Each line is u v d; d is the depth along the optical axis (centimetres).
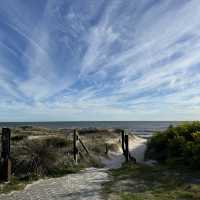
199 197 623
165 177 873
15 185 811
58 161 1109
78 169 1102
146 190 713
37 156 1046
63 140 1538
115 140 2406
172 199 621
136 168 1098
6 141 887
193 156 1002
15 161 985
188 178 839
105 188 754
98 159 1354
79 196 670
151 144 1675
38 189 763
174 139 1268
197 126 1369
